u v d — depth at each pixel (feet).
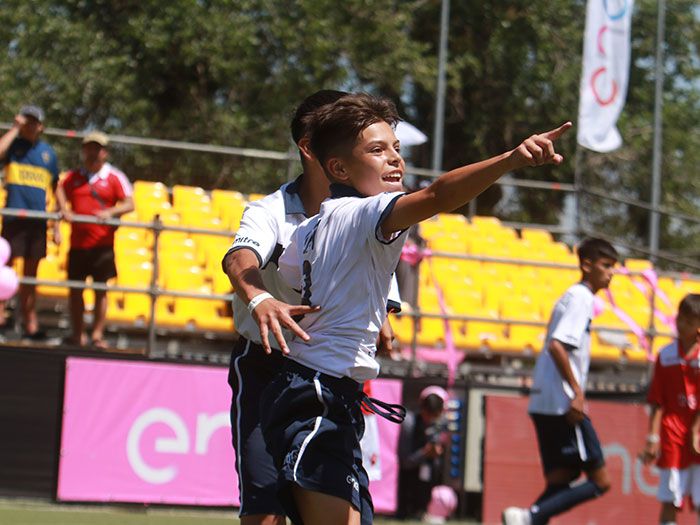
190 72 213.87
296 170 157.07
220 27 207.51
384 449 88.12
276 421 33.55
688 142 256.52
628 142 248.11
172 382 84.99
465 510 90.33
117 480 83.15
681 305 76.38
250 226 37.68
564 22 242.17
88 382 83.05
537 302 124.26
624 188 249.34
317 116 34.71
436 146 161.99
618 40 131.34
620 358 119.85
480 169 29.68
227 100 217.56
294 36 212.43
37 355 82.33
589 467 74.08
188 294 90.27
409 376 90.12
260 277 35.01
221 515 83.46
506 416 91.61
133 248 110.93
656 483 97.14
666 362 78.02
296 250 36.22
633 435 96.58
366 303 33.35
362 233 32.60
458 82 227.81
